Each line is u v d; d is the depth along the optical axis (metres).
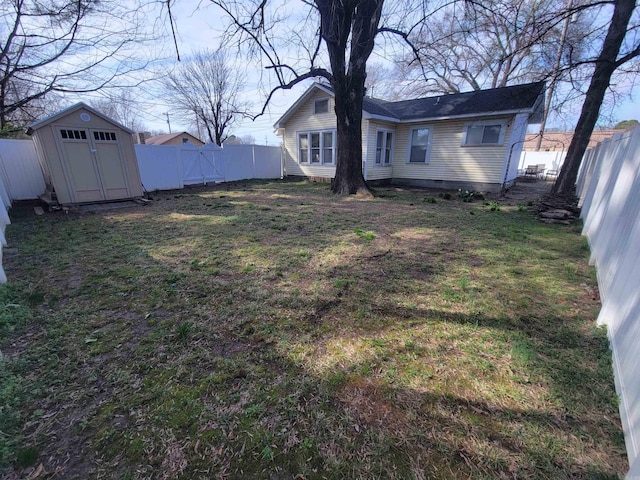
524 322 2.51
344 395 1.75
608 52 6.83
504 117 10.01
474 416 1.61
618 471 1.33
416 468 1.34
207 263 3.79
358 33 7.89
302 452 1.42
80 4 7.22
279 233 5.19
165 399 1.71
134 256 4.04
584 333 2.34
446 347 2.18
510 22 6.36
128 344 2.20
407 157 12.69
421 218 6.38
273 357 2.07
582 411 1.64
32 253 4.13
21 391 1.74
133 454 1.40
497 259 3.96
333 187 10.07
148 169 10.27
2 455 1.37
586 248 4.40
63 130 6.95
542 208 6.90
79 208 7.27
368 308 2.71
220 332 2.36
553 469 1.34
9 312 2.53
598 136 22.78
